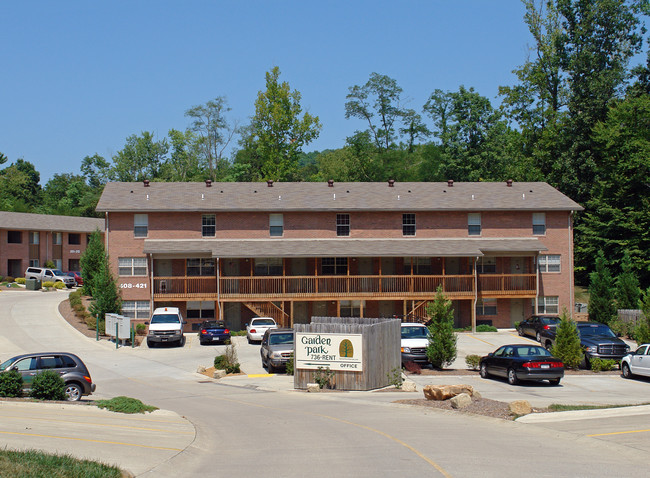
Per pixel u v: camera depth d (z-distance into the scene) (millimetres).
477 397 21391
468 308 46969
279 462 12750
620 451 13500
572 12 66938
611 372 29938
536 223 48500
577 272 61125
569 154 63531
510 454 13156
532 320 41969
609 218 57406
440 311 30297
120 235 45594
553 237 48344
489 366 27938
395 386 25703
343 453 13477
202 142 92000
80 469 11133
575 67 65250
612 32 65500
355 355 24812
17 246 70500
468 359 30625
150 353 36844
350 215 47562
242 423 17938
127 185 48844
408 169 85750
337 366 25016
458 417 18266
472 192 50094
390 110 83875
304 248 44906
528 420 17469
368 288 44812
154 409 19812
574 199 63781
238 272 46500
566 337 30828
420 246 45812
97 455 12672
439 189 50531
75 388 21562
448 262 47812
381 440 14812
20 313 48438
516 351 26750
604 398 22562
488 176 69625
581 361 31062
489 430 16094
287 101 73438
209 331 39812
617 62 65438
